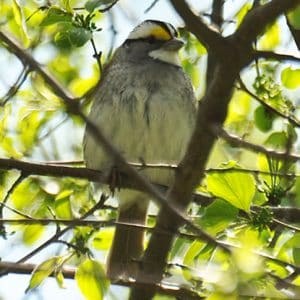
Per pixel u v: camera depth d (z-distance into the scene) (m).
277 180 11.27
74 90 13.91
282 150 11.27
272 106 12.16
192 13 8.02
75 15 11.05
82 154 13.78
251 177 9.85
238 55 8.16
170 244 10.08
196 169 9.21
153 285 10.10
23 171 11.10
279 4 7.96
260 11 8.02
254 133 12.57
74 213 12.43
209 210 9.84
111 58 13.46
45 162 11.76
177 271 10.52
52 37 13.56
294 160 9.23
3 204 10.73
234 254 8.05
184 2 7.99
